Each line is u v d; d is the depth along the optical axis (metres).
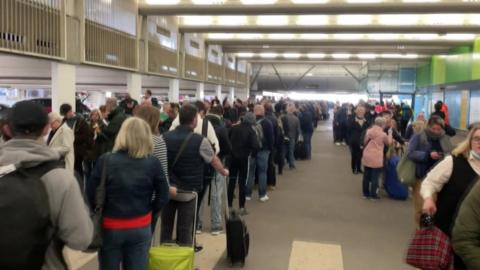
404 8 13.41
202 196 5.58
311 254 5.38
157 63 16.12
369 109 15.76
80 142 7.56
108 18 12.31
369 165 8.42
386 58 29.03
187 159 4.51
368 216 7.30
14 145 2.15
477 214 2.52
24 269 1.96
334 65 34.91
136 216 3.13
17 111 2.19
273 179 9.27
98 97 19.91
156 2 14.52
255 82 36.66
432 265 3.01
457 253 2.60
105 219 3.10
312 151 17.19
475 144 3.28
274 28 18.22
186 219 4.54
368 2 13.48
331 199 8.53
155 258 3.41
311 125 14.49
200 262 5.02
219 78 25.86
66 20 10.23
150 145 3.23
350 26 17.56
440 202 3.39
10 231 1.94
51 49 9.62
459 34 18.11
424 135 5.98
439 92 25.69
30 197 2.01
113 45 12.62
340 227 6.61
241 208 7.14
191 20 18.61
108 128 7.37
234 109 11.97
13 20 8.45
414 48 24.02
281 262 5.09
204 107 6.64
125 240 3.11
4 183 2.01
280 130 11.00
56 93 10.17
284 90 36.81
